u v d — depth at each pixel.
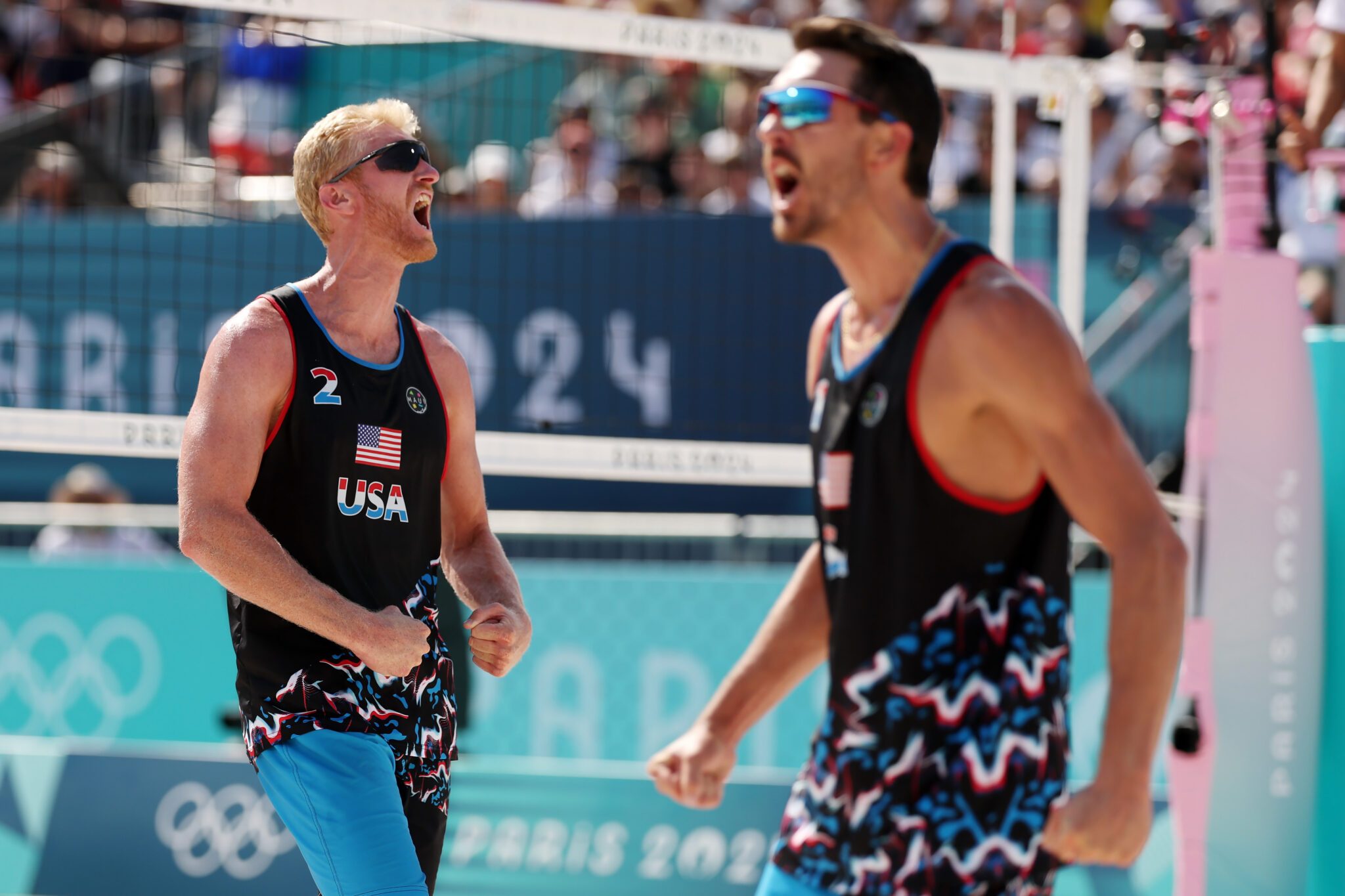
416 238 5.23
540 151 17.98
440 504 5.46
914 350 4.44
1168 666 4.15
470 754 11.59
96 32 19.45
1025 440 4.34
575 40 9.37
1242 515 8.45
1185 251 13.54
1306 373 8.52
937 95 4.71
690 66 18.56
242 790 9.41
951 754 4.46
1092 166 17.14
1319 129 9.70
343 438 5.08
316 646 5.07
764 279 13.45
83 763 9.62
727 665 11.74
